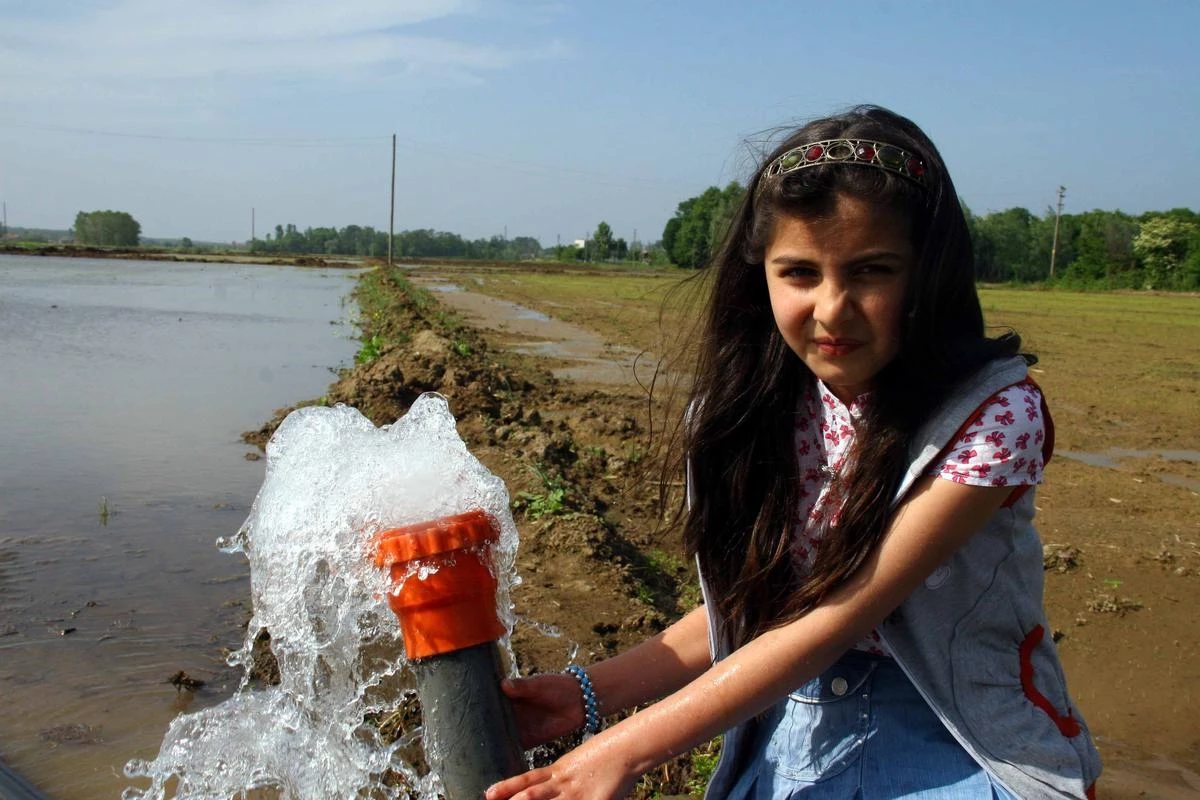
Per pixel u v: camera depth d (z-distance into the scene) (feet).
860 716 6.07
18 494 23.65
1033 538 5.99
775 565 6.28
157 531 21.16
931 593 5.72
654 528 22.68
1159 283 225.15
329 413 6.60
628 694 6.69
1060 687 6.15
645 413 36.60
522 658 14.89
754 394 6.36
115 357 51.16
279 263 239.09
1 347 53.62
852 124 5.62
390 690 11.60
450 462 6.08
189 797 10.48
